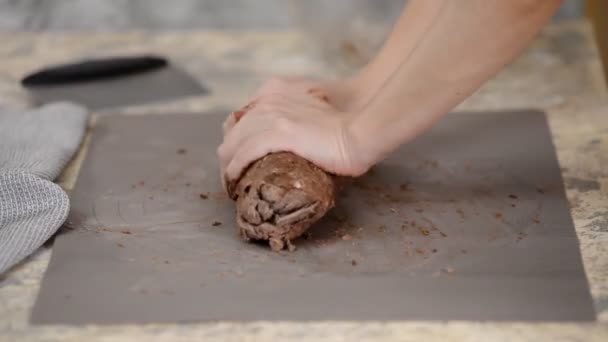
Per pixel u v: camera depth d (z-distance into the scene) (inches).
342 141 38.1
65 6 58.7
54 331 34.8
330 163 38.1
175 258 37.9
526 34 35.4
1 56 54.6
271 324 34.9
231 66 53.2
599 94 49.1
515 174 42.5
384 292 36.0
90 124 47.3
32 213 39.1
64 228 39.6
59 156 43.4
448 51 35.9
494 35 35.4
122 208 40.8
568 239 38.5
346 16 56.7
